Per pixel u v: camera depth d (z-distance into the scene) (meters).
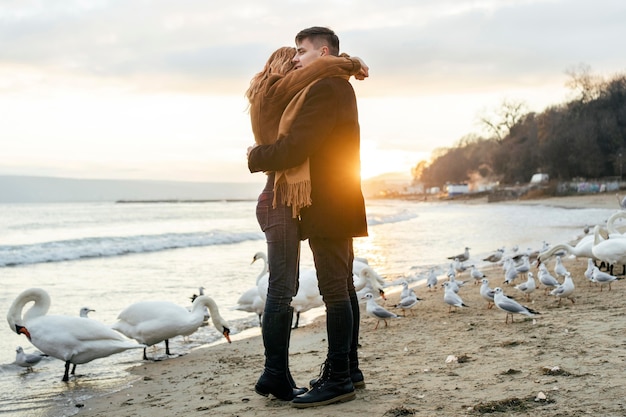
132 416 5.55
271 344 4.96
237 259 22.53
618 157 99.00
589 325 7.70
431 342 7.75
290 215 4.78
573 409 4.28
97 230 44.00
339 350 4.79
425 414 4.43
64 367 8.24
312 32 4.84
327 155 4.63
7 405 6.36
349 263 5.12
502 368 5.73
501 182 137.25
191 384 6.78
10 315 7.77
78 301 12.99
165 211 95.06
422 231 37.34
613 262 13.29
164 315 8.74
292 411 4.72
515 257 17.72
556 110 115.94
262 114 4.76
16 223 54.97
